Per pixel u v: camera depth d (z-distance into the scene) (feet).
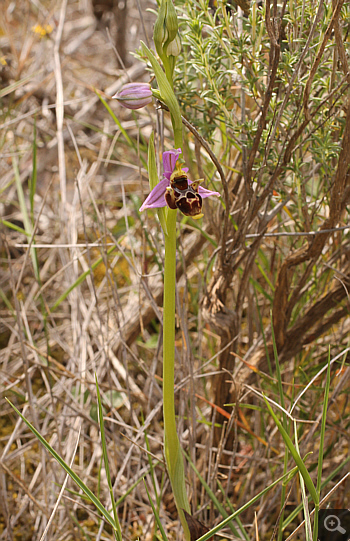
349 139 1.38
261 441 1.67
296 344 1.64
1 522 1.76
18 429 1.86
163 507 1.76
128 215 2.60
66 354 2.25
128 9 3.33
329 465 1.73
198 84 1.79
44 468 1.70
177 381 1.83
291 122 1.42
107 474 1.33
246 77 1.47
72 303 2.05
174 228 1.30
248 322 1.74
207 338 1.95
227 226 1.50
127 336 2.05
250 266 1.56
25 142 3.05
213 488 1.60
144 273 1.72
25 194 2.83
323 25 1.36
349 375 1.59
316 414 1.76
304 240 1.68
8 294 2.47
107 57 3.55
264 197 1.46
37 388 2.10
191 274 2.24
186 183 1.27
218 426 1.67
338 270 1.60
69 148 3.01
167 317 1.34
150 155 1.27
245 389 1.66
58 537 1.67
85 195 2.60
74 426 1.84
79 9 3.92
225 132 1.57
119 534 1.34
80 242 2.55
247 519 1.71
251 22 1.39
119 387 1.93
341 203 1.45
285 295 1.57
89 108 3.05
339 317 1.63
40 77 2.96
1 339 2.32
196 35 1.41
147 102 1.28
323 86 1.43
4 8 2.79
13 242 2.64
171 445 1.41
